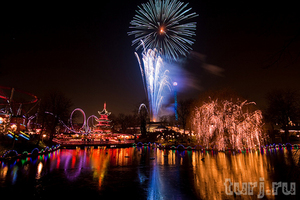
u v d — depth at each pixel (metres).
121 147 60.38
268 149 43.84
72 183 14.88
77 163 25.22
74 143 59.47
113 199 11.41
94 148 54.91
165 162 26.34
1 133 31.95
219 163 24.61
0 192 12.53
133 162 26.45
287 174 17.11
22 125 43.72
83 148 54.25
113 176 17.48
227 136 42.19
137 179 16.30
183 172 19.23
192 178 16.61
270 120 59.22
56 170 20.05
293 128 67.81
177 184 14.69
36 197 11.69
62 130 74.50
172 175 17.89
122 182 15.29
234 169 20.28
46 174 17.98
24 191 12.79
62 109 51.97
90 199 11.41
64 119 53.38
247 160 26.66
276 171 18.58
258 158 28.50
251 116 42.06
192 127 55.28
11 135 32.69
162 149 50.88
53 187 13.74
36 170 19.75
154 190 13.16
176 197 11.75
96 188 13.58
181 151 43.06
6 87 36.72
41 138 44.16
